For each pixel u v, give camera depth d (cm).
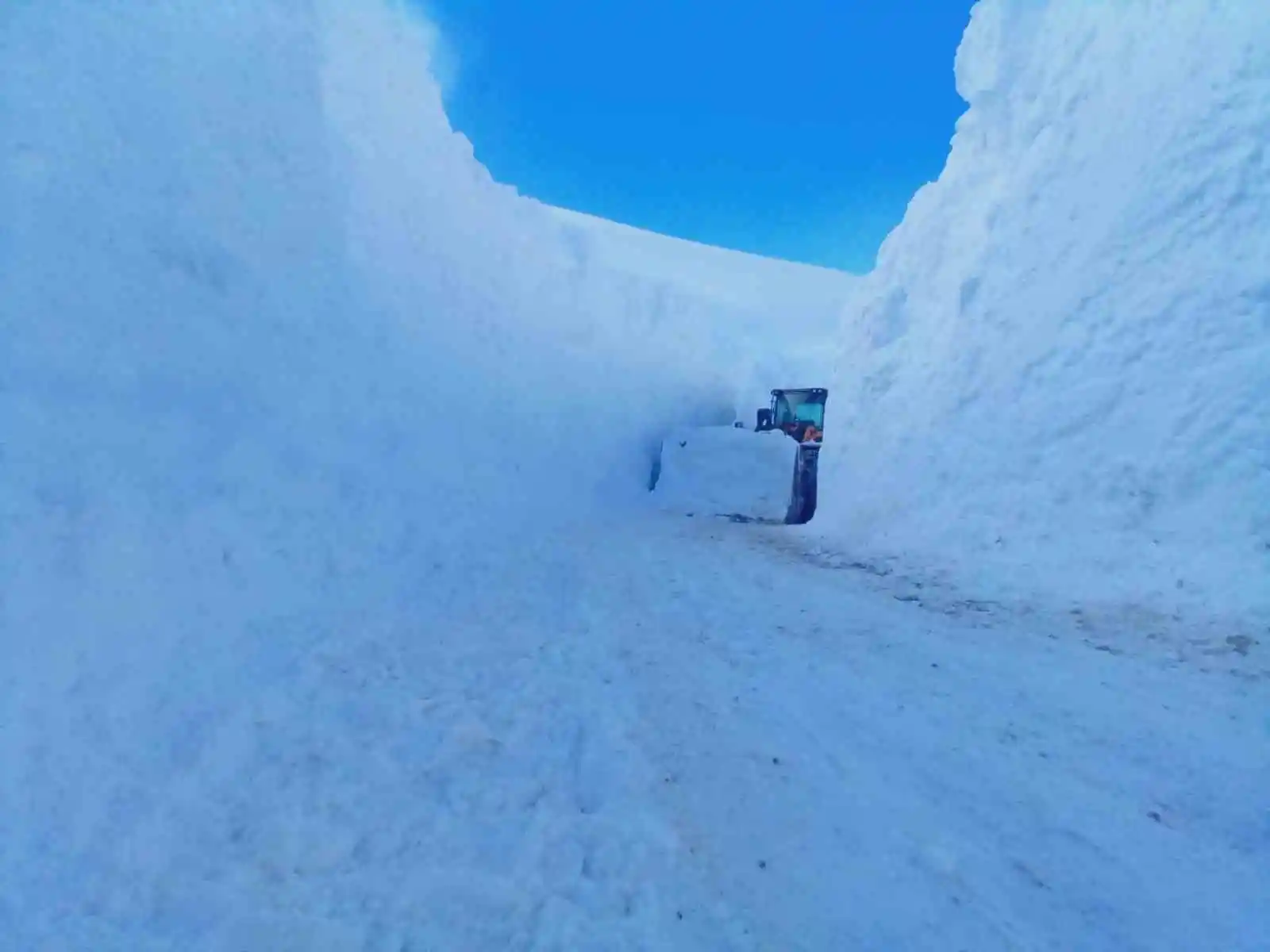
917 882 274
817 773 352
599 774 358
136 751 337
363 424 747
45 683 326
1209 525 562
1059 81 850
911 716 411
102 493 414
